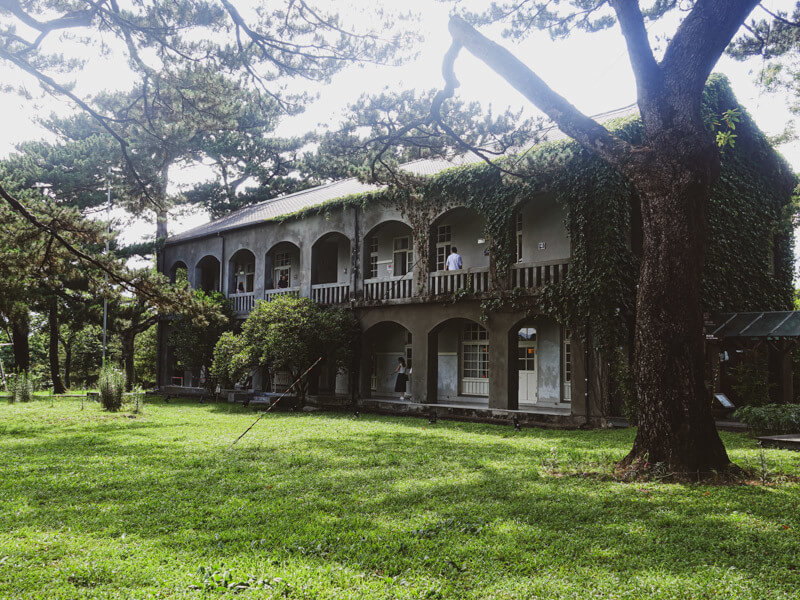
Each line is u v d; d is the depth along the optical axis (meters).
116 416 17.39
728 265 16.64
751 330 14.54
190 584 4.20
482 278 17.17
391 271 22.27
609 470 8.27
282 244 25.20
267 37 11.09
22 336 30.94
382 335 23.69
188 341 24.64
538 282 16.33
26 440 12.46
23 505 6.71
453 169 17.83
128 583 4.30
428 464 9.19
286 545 5.10
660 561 4.67
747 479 7.63
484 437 12.81
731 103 17.67
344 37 11.20
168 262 30.64
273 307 19.64
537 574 4.42
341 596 3.99
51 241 13.87
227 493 7.27
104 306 26.20
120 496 7.17
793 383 17.11
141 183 14.23
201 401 23.36
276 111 12.59
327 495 7.08
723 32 7.76
